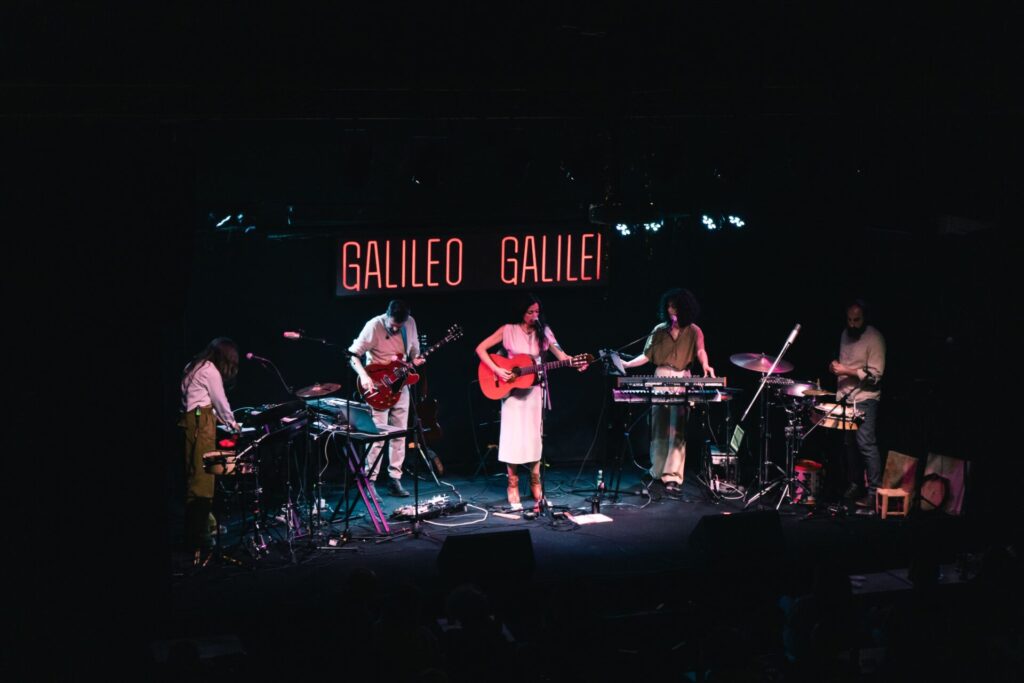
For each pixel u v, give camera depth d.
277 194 8.38
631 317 9.62
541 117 6.18
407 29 5.75
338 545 6.99
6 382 5.56
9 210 5.44
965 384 7.67
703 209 8.62
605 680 4.62
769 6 6.16
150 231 5.64
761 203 8.46
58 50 5.30
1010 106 6.36
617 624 4.98
